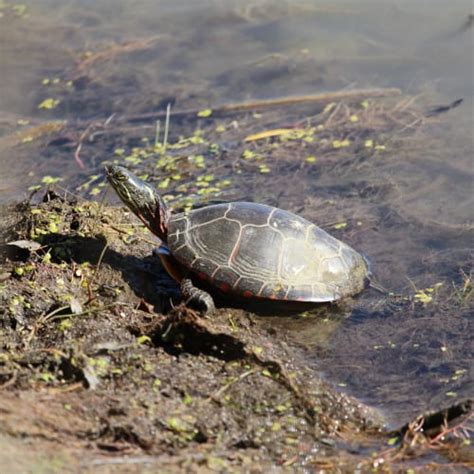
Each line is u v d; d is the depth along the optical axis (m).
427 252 13.54
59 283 11.20
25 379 8.88
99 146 18.42
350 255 12.37
